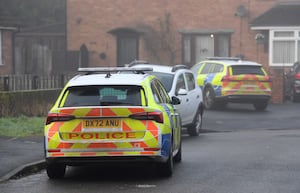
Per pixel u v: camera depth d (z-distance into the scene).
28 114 45.28
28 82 52.16
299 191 21.41
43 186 22.89
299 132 43.69
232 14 85.06
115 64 88.19
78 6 88.88
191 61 86.31
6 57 81.19
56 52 87.88
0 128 37.84
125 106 22.66
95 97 23.31
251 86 56.12
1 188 22.56
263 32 83.56
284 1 84.25
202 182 23.14
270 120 50.94
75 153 22.53
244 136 40.75
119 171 26.14
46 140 22.80
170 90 37.47
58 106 23.31
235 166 26.97
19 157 27.98
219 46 85.88
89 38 88.69
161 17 86.94
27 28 101.75
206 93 58.69
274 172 25.31
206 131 44.59
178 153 28.09
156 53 87.12
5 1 116.88
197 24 86.06
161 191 21.52
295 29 80.75
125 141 22.45
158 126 22.73
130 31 87.19
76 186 22.80
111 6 88.12
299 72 67.69
